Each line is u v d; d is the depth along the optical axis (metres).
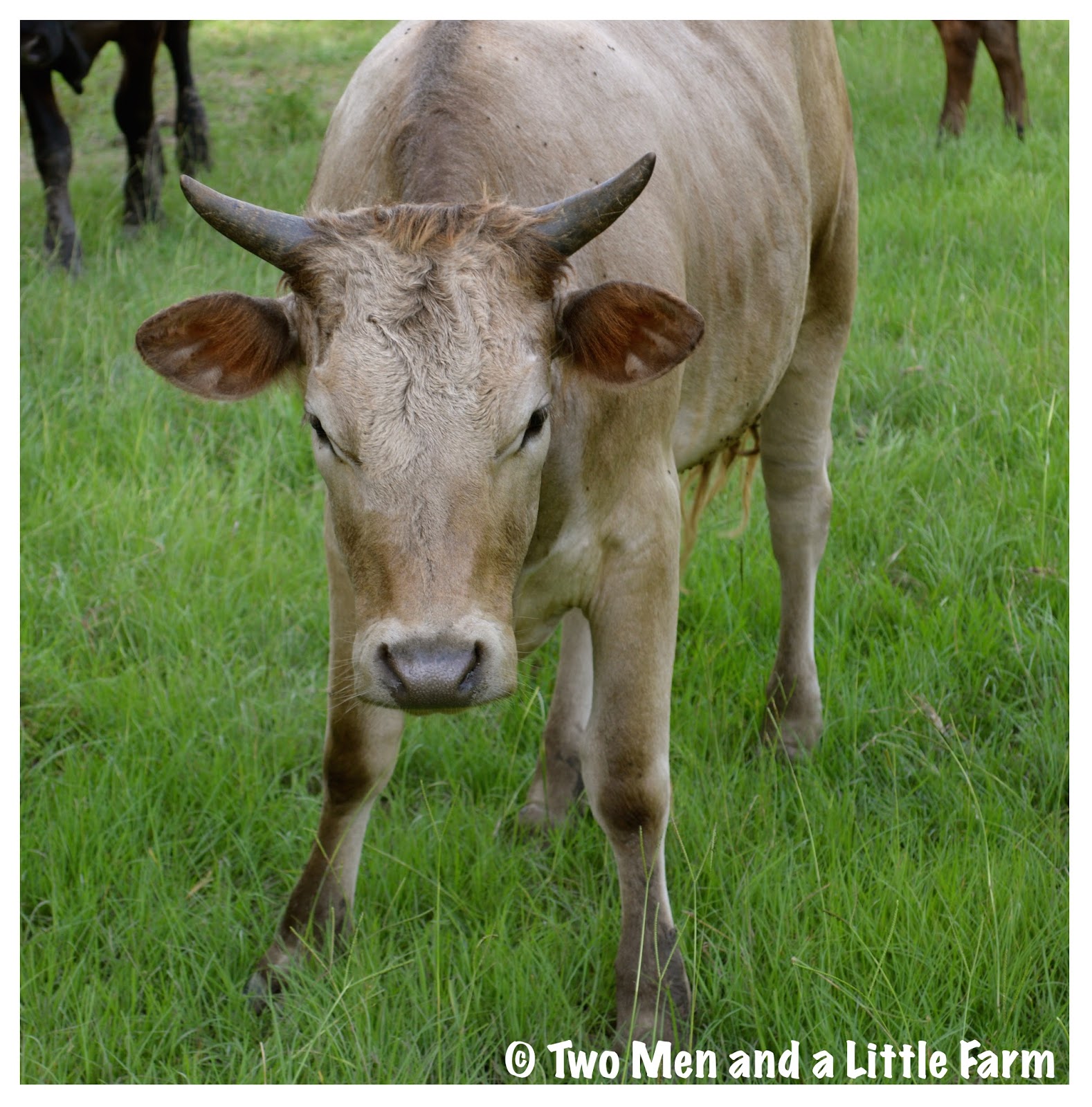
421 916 3.15
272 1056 2.80
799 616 3.83
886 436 5.31
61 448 4.95
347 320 2.29
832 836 3.29
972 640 4.07
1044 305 6.01
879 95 9.58
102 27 6.84
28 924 3.17
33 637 4.16
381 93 2.87
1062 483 4.63
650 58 3.28
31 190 8.16
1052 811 3.55
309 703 3.96
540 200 2.73
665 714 2.92
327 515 2.85
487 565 2.29
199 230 7.24
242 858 3.41
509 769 3.71
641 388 2.73
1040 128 8.63
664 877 2.96
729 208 3.27
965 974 2.89
